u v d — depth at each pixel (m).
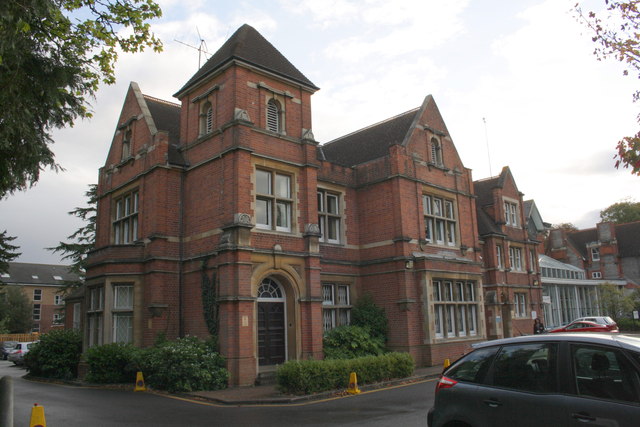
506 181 32.47
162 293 18.11
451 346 21.53
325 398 13.49
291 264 18.02
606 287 42.97
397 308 20.86
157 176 18.83
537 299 32.91
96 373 17.11
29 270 70.94
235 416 11.14
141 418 10.99
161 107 22.81
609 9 10.21
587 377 5.41
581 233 60.72
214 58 20.28
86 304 19.55
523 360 6.04
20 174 9.30
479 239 29.69
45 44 9.06
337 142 28.14
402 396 13.35
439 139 24.61
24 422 10.84
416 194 22.27
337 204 22.42
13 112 8.40
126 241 20.78
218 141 18.19
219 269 16.80
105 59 10.40
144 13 10.35
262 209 17.95
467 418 6.24
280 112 19.20
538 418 5.56
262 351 17.16
